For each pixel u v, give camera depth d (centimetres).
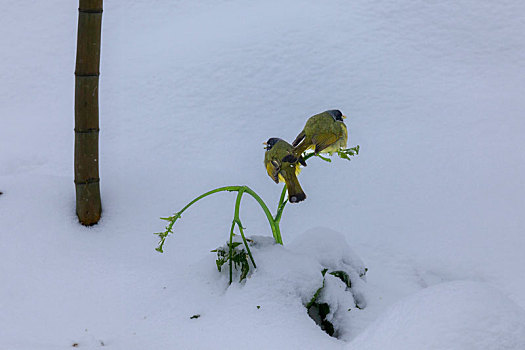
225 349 212
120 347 223
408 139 375
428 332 182
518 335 177
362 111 400
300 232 307
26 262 266
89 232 287
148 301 245
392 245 301
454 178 342
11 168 359
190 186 319
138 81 423
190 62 435
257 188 334
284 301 223
